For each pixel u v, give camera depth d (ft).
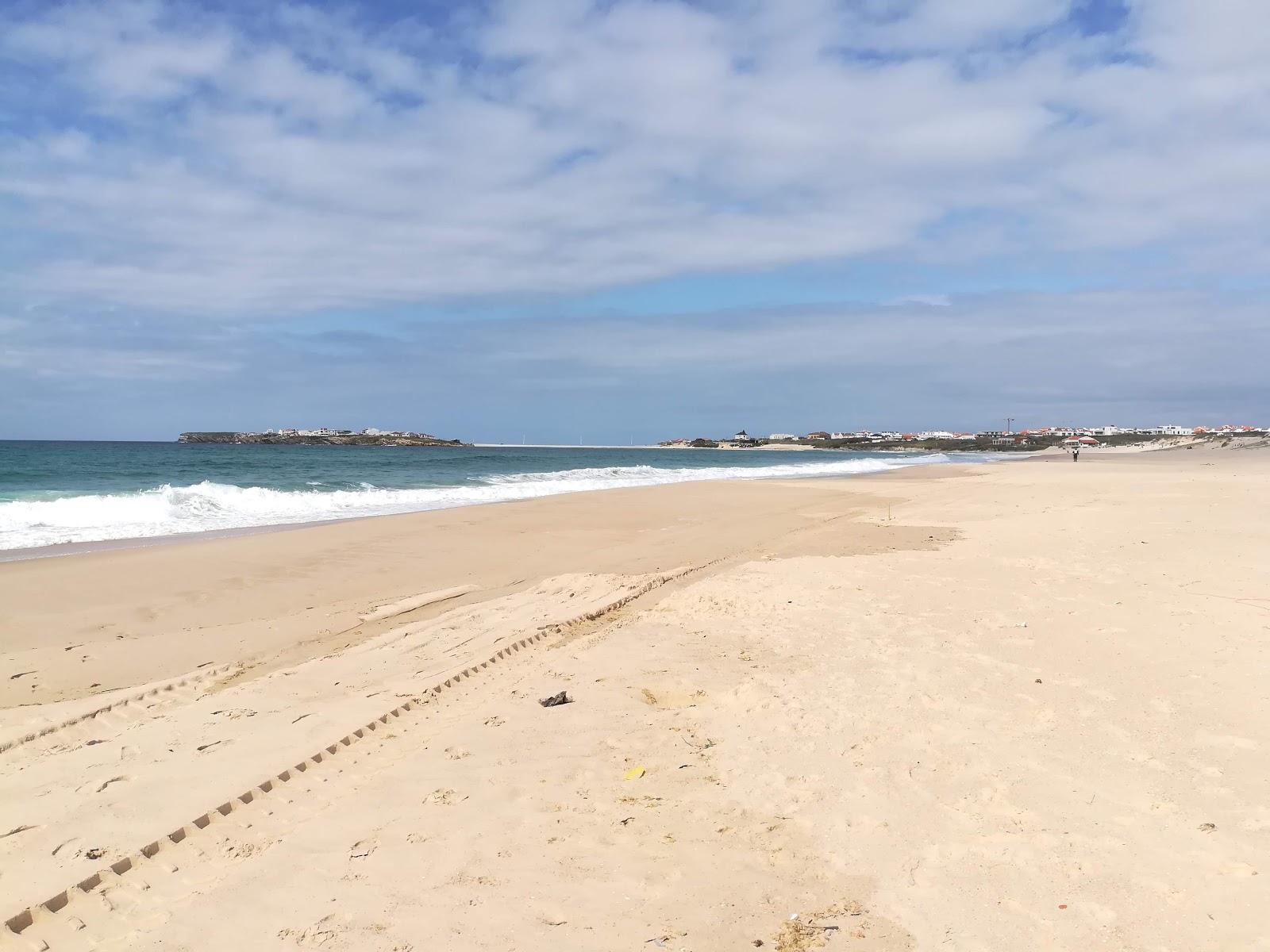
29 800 14.76
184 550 41.37
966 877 12.03
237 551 41.50
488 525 53.47
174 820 13.99
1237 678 19.11
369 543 45.14
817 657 23.11
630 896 11.84
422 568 38.88
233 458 192.24
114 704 20.27
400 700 20.26
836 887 11.99
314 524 55.88
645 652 24.34
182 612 29.60
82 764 16.37
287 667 23.62
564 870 12.51
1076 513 53.88
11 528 51.29
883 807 14.24
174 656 24.57
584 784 15.52
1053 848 12.57
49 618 28.22
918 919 11.12
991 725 17.42
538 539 48.19
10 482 95.91
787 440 617.62
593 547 45.88
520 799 14.89
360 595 33.17
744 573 36.70
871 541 46.29
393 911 11.48
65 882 12.08
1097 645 22.57
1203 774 14.62
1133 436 434.71
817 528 53.52
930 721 17.83
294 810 14.56
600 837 13.51
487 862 12.73
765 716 18.70
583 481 112.37
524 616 29.35
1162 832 12.79
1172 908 10.93
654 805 14.60
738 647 24.59
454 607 31.40
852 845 13.10
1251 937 10.22
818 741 17.13
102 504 59.21
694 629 27.02
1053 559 36.17
